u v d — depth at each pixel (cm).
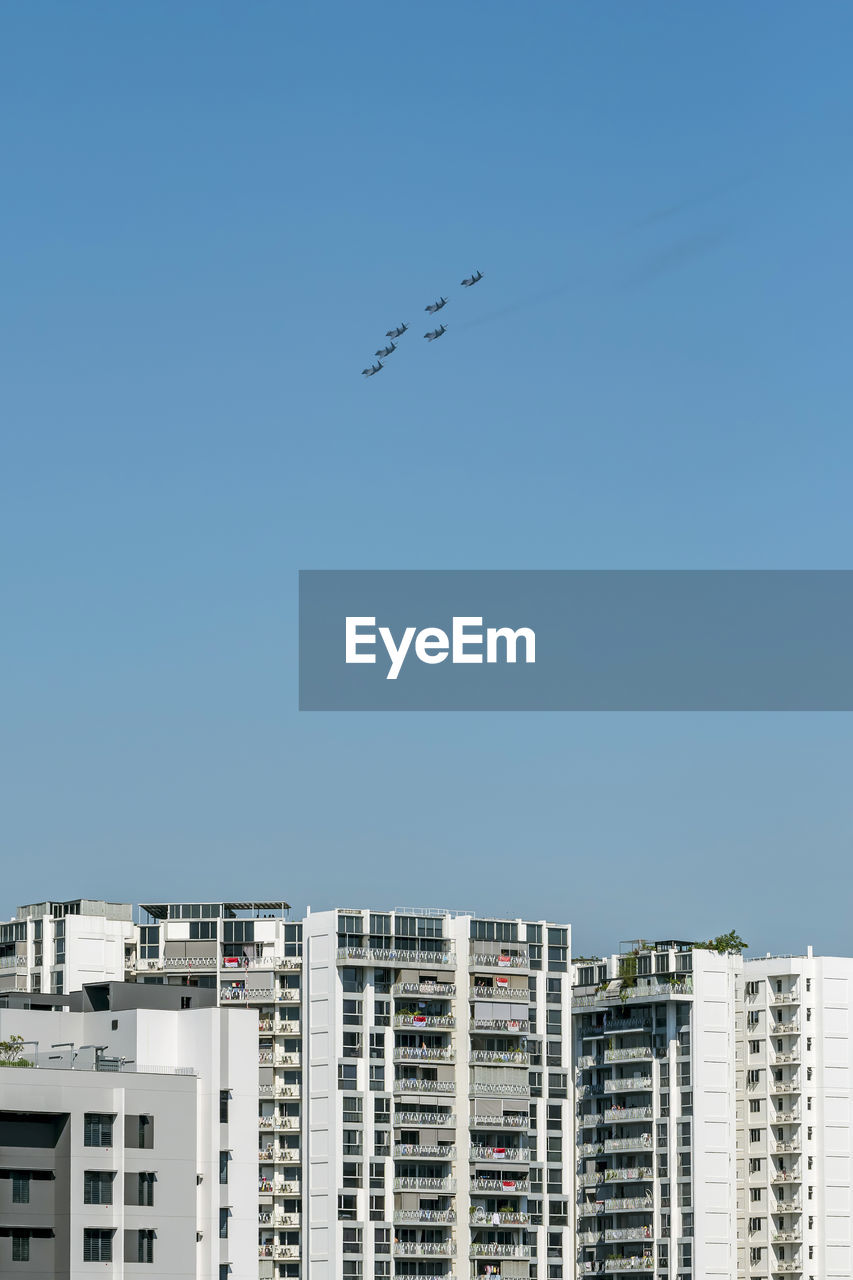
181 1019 19888
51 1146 18288
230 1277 19088
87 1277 18112
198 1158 19025
